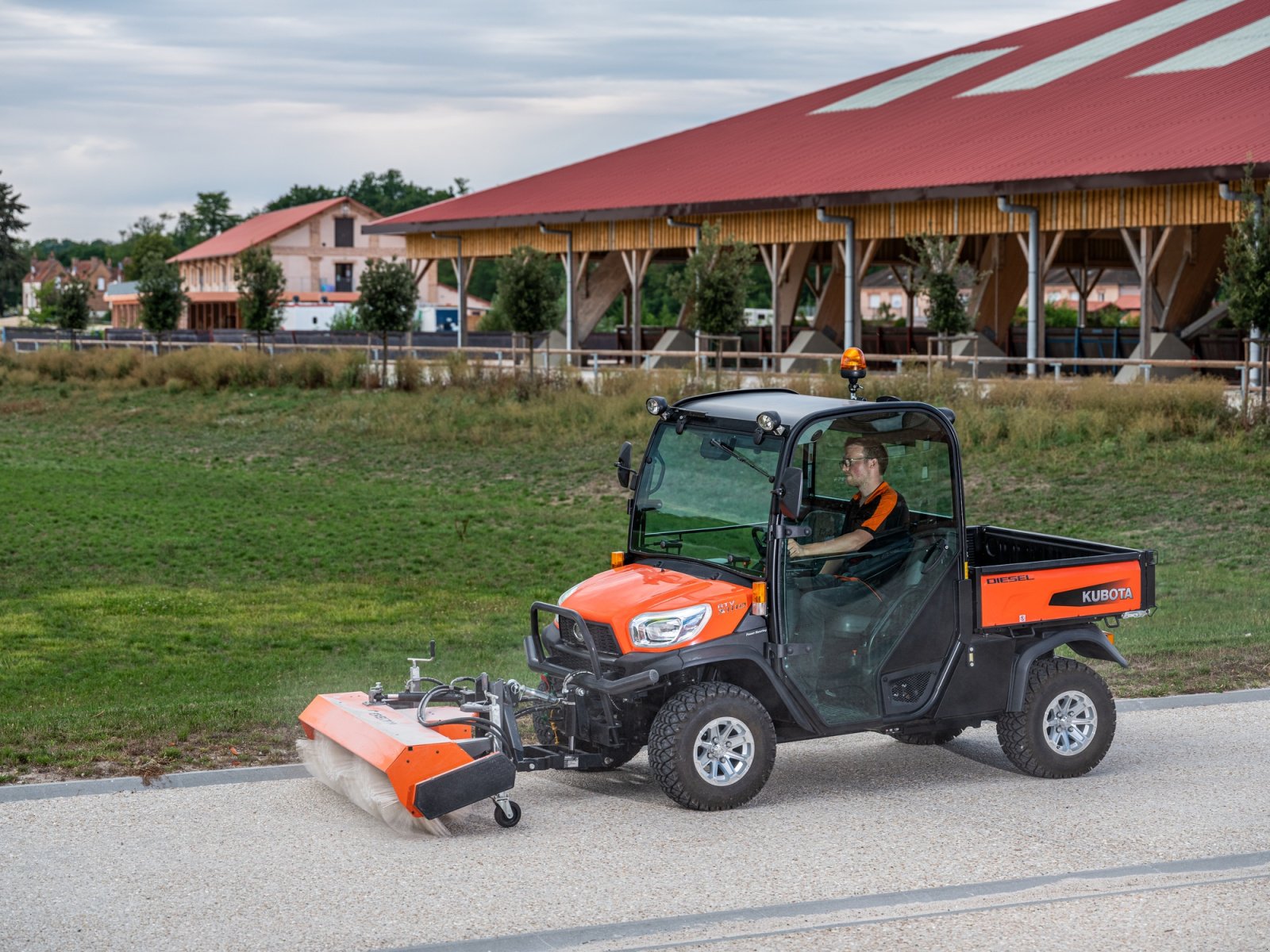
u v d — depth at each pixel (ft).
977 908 19.94
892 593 26.21
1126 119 104.01
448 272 392.27
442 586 51.96
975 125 117.29
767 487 25.41
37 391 128.26
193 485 79.46
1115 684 34.88
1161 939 18.74
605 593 25.93
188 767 27.40
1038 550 29.84
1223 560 53.78
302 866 21.86
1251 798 25.58
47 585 51.37
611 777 27.89
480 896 20.51
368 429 97.50
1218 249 106.63
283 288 157.48
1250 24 123.85
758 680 26.25
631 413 94.12
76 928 19.26
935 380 87.04
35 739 29.19
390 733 23.86
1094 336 111.24
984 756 29.37
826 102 150.00
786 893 20.59
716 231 103.91
